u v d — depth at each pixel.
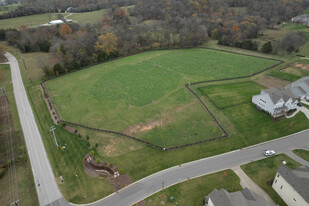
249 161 53.97
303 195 39.41
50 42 132.12
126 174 51.09
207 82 92.38
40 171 52.31
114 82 94.31
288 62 110.75
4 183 49.47
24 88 91.31
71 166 53.31
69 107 77.31
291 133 62.91
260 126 65.56
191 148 58.19
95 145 59.09
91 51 117.69
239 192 41.53
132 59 120.06
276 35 154.50
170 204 44.19
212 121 68.25
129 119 70.25
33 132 65.75
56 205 44.50
